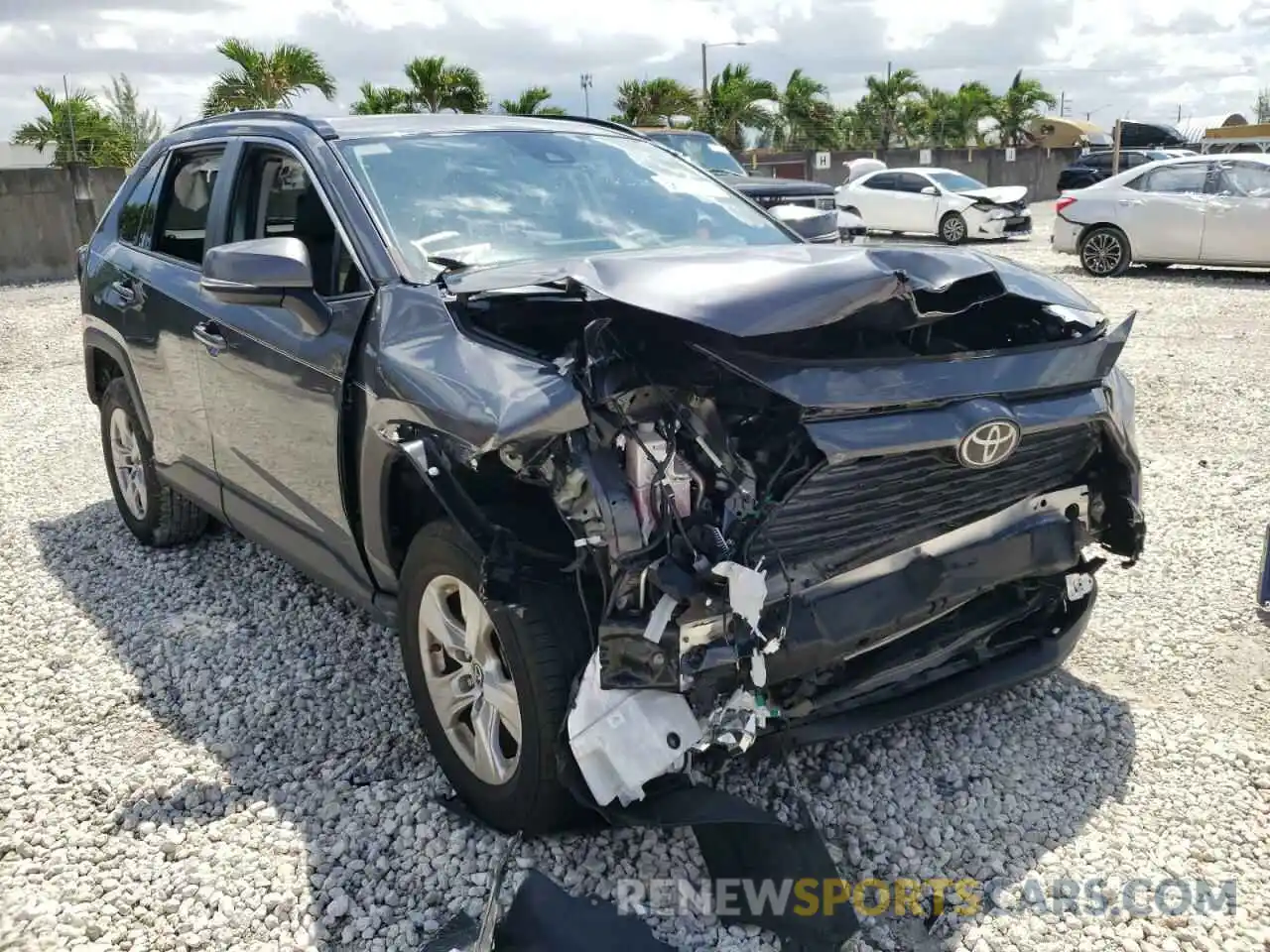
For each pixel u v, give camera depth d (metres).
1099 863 2.77
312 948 2.55
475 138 3.85
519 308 2.82
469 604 2.81
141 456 4.87
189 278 4.16
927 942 2.51
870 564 2.68
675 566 2.38
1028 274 3.21
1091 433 2.97
